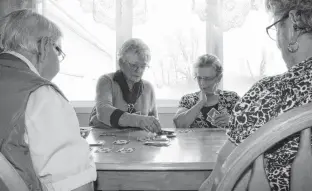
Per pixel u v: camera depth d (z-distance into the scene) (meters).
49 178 0.92
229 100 2.60
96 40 3.40
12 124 0.90
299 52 0.92
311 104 0.68
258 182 0.69
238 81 3.44
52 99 0.96
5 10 3.16
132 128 2.33
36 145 0.91
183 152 1.47
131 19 3.35
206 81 2.52
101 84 2.52
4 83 0.94
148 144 1.67
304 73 0.87
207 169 1.28
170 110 3.38
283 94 0.88
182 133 2.15
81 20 3.37
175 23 3.38
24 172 0.90
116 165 1.26
